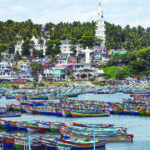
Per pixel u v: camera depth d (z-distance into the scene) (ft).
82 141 324.39
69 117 506.48
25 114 541.75
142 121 469.16
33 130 404.36
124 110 519.60
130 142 360.89
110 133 361.30
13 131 410.31
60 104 586.45
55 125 392.68
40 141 326.85
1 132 404.16
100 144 324.19
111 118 494.59
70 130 368.07
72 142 315.78
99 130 365.20
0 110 534.78
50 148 322.55
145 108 507.71
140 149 336.08
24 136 344.49
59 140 320.70
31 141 323.16
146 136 384.68
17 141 327.88
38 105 616.39
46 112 531.91
